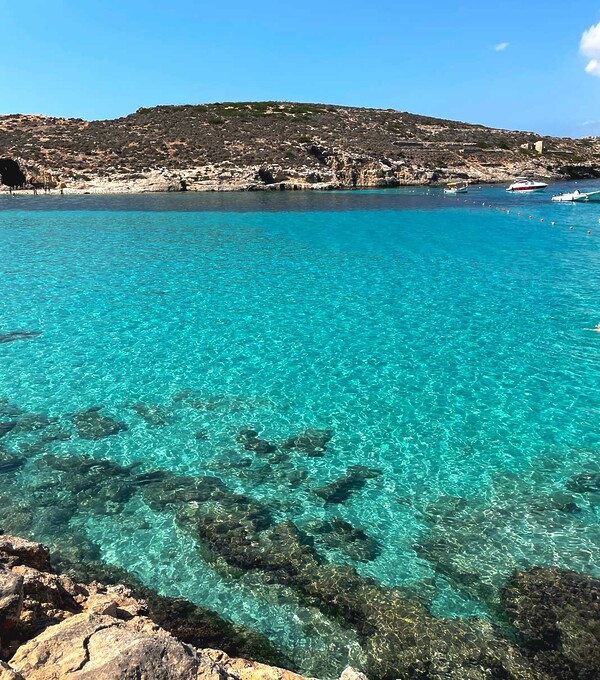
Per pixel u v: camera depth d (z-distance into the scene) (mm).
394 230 41281
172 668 4488
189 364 16344
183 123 97188
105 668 4375
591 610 7562
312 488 10625
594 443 12008
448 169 89938
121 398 14234
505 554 8758
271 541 9125
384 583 8180
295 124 100438
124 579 8281
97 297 23109
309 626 7414
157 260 30594
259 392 14586
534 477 10859
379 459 11586
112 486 10641
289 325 19672
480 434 12453
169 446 12070
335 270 28078
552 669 6719
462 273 27188
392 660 6887
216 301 22547
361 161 83750
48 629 5141
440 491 10484
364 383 15055
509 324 19453
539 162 100500
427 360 16500
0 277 26438
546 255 31375
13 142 84188
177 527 9500
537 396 14141
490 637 7188
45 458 11547
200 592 8016
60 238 37594
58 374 15602
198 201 61188
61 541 9125
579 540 9055
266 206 56250
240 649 7016
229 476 11008
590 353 16766
